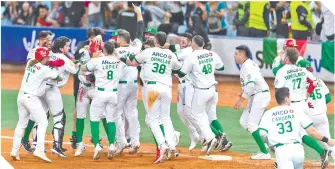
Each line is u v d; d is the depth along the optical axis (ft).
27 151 115.55
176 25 191.83
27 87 106.63
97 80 109.09
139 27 116.37
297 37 187.52
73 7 212.23
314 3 185.98
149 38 109.19
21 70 221.25
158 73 107.45
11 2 222.07
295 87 103.14
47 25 217.36
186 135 135.13
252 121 110.93
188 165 105.60
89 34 117.19
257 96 110.11
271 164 106.93
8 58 221.66
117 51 112.16
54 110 111.24
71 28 207.62
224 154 116.06
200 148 122.62
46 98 110.63
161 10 195.52
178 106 118.73
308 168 105.40
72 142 118.83
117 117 113.19
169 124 109.09
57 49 110.32
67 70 110.32
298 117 88.43
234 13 198.18
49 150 119.44
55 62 108.99
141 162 108.27
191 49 115.75
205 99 110.93
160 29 191.93
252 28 193.36
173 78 201.77
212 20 197.26
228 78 197.98
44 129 107.65
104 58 108.78
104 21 208.64
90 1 208.95
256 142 114.73
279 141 87.71
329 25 185.37
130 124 115.03
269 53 189.26
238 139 129.59
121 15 191.21
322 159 99.35
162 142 107.14
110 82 109.09
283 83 103.45
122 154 115.75
